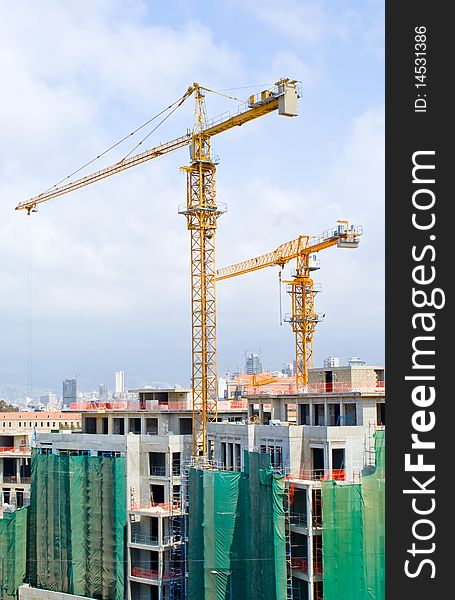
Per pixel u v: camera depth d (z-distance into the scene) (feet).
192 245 475.31
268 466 293.02
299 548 305.12
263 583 291.99
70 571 389.39
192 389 451.12
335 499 277.44
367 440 309.22
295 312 629.51
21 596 405.39
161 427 428.15
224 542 314.55
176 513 371.76
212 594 315.99
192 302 467.52
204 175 480.64
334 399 329.31
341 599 274.16
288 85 414.82
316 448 315.99
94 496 387.55
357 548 276.41
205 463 369.91
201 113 480.64
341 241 568.82
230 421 454.81
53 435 435.94
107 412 447.01
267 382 562.66
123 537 378.12
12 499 485.56
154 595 371.97
